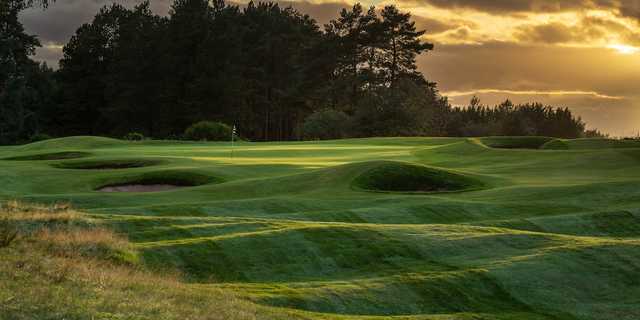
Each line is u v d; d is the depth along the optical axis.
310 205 37.16
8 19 122.50
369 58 165.25
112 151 73.00
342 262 24.59
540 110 177.62
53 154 68.56
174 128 135.88
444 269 23.98
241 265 23.58
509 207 38.38
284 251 24.94
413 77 162.38
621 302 22.56
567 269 24.58
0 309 13.38
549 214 37.34
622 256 25.97
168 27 144.62
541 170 53.59
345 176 46.44
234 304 17.19
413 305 21.11
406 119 127.12
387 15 162.62
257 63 155.38
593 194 41.22
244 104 146.38
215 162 58.66
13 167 52.25
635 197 40.28
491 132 152.12
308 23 176.12
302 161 61.38
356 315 19.64
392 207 36.81
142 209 33.66
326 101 159.88
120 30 160.25
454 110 171.38
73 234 22.52
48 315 13.52
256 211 35.38
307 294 20.30
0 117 128.12
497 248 26.69
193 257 23.58
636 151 57.19
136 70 144.12
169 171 49.59
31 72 138.62
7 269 16.39
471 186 46.25
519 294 22.56
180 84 138.62
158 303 15.70
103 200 37.47
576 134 175.00
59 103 155.00
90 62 160.75
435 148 72.31
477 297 22.19
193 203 35.84
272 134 174.00
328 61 160.62
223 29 142.75
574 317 21.34
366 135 127.06
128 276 18.66
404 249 25.83
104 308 14.59
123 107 142.88
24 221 23.73
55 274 16.70
